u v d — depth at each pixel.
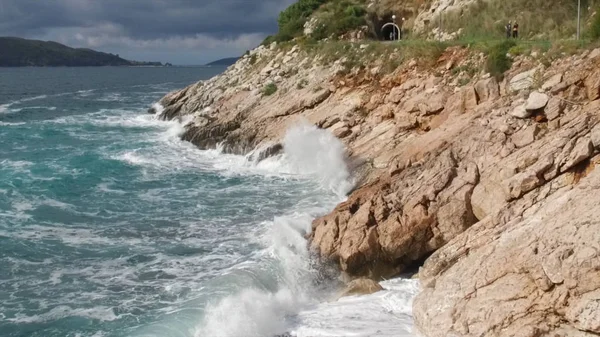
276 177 27.02
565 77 18.31
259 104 36.00
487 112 19.89
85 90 94.44
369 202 17.14
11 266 17.11
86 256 17.91
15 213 21.73
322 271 16.52
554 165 14.31
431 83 25.50
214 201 23.52
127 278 16.28
